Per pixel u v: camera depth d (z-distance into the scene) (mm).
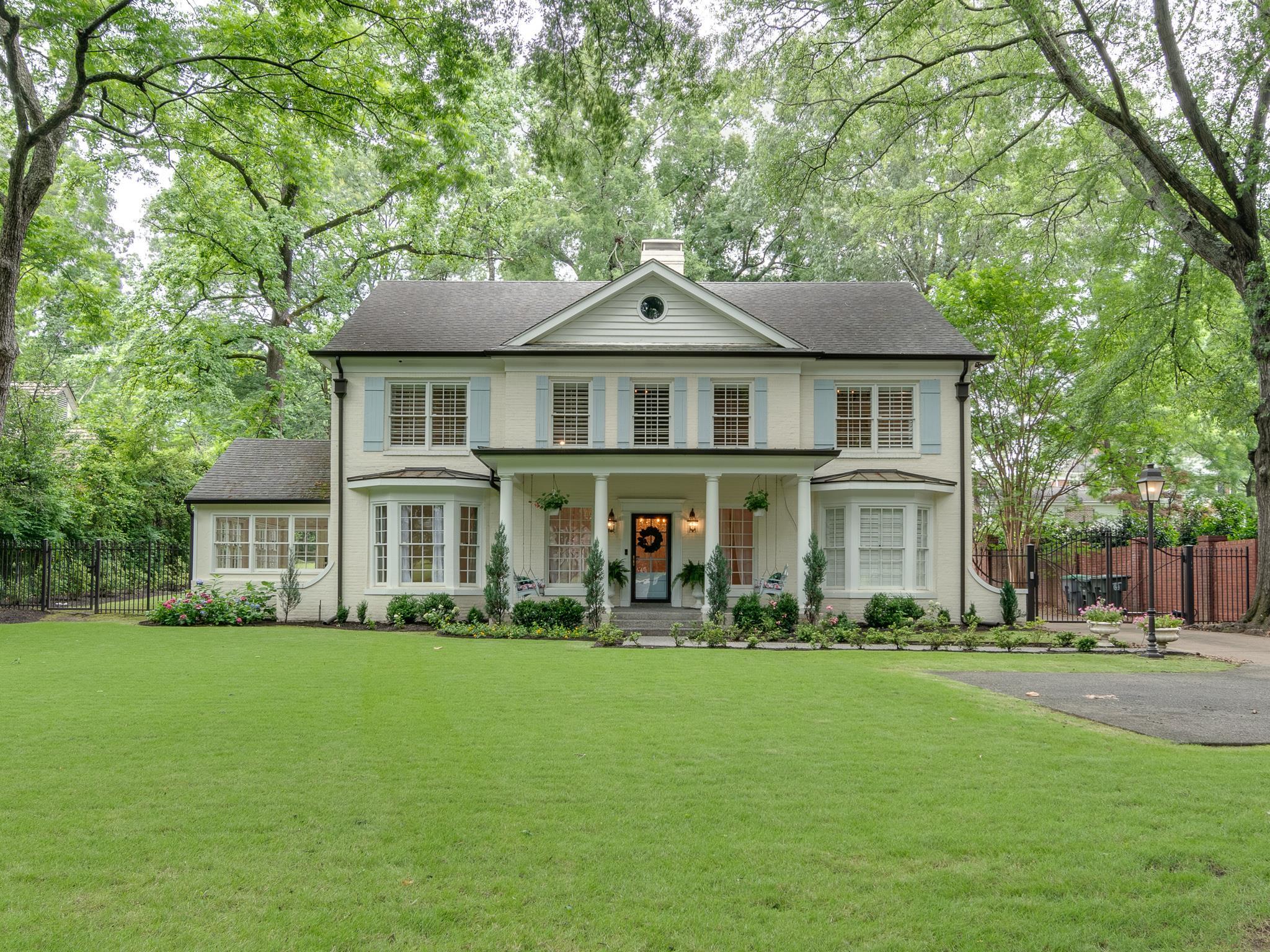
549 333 20812
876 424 21453
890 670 12969
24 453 23875
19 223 17766
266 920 4234
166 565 30047
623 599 21297
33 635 17406
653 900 4496
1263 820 5707
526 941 4055
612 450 18812
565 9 13031
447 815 5789
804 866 4949
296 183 24031
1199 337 24031
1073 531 27375
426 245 29844
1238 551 22062
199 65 19109
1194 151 19500
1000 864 4988
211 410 27781
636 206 37156
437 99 19094
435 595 20062
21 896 4496
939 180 26562
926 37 21844
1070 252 25656
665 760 7242
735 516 21312
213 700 9961
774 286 25234
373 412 21266
